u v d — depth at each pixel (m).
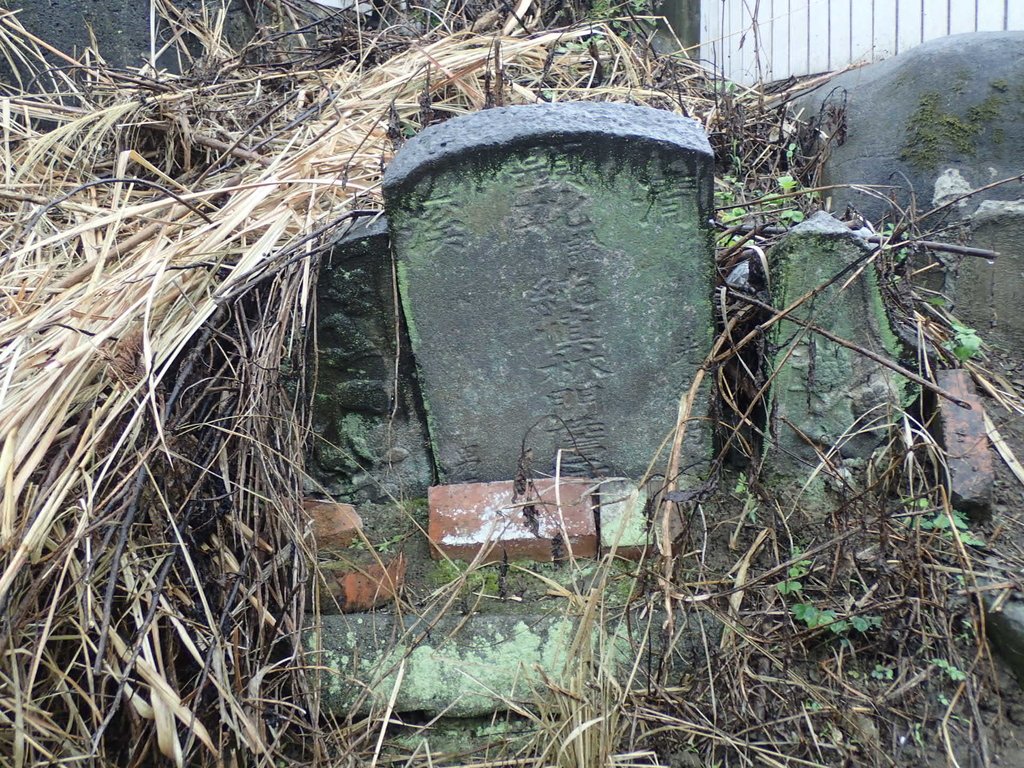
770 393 2.26
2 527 1.75
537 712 1.96
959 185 2.91
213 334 2.16
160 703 1.75
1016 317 2.68
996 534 2.12
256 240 2.44
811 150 3.45
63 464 1.93
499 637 2.04
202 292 2.25
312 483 2.39
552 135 2.05
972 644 1.98
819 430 2.25
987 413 2.40
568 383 2.28
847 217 2.56
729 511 2.26
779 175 3.43
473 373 2.28
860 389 2.23
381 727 1.97
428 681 2.00
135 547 1.93
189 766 1.83
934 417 2.25
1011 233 2.67
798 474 2.27
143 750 1.76
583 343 2.25
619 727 1.89
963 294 2.72
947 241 2.74
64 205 2.74
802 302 2.14
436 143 2.11
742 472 2.34
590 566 2.17
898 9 3.96
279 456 2.14
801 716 1.91
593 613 1.98
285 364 2.26
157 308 2.19
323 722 2.00
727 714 1.91
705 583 2.06
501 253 2.17
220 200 2.76
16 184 2.96
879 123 3.14
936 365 2.38
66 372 1.98
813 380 2.23
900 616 1.98
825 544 2.03
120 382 2.02
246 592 1.96
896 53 4.00
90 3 3.88
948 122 2.95
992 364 2.60
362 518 2.35
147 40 4.02
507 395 2.29
